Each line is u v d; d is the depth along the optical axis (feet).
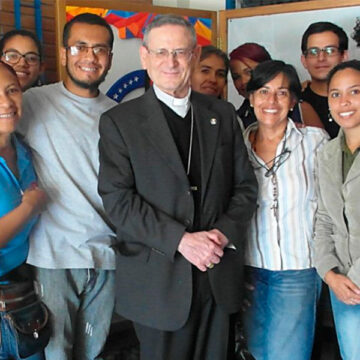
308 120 9.19
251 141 7.41
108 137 6.21
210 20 10.25
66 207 6.75
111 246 6.58
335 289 6.62
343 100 6.61
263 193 7.09
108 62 7.14
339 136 6.90
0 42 8.29
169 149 6.09
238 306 6.54
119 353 9.34
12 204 6.29
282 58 9.71
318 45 9.12
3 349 6.40
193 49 6.13
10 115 6.17
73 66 6.97
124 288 6.37
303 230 7.06
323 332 9.16
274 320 7.23
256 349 7.54
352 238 6.60
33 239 6.75
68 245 6.77
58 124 6.81
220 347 6.57
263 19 9.78
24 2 9.62
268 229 7.09
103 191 6.21
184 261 6.12
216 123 6.47
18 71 8.16
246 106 9.32
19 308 6.40
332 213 6.81
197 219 6.21
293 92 6.98
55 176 6.72
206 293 6.32
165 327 6.11
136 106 6.32
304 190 7.02
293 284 7.11
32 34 8.29
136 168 6.12
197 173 6.27
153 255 6.19
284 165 7.02
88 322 7.23
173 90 6.19
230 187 6.59
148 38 6.09
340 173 6.75
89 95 7.13
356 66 6.62
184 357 6.40
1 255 6.35
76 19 7.03
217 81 9.13
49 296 6.81
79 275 6.95
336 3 9.20
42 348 6.54
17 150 6.57
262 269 7.24
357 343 6.74
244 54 10.00
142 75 9.81
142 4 9.61
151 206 6.11
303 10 9.45
